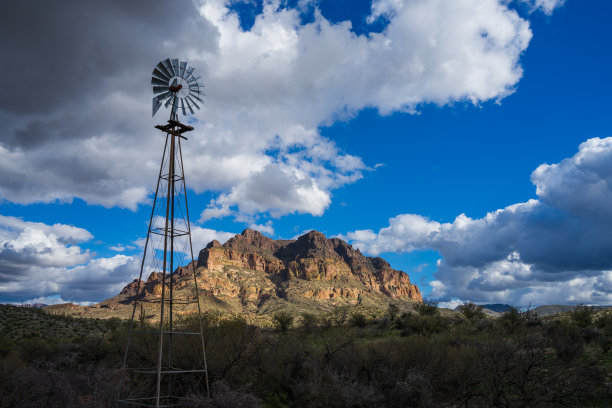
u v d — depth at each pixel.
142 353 28.50
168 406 19.80
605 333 25.66
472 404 19.84
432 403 19.55
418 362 22.88
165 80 23.62
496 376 19.98
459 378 21.42
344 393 20.23
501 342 22.08
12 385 19.70
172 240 22.66
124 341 31.05
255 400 19.25
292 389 23.58
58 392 18.53
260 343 27.38
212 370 24.83
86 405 18.17
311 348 27.05
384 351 24.61
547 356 22.38
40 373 19.53
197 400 18.80
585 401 18.12
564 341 22.47
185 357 25.97
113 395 19.42
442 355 22.81
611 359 21.33
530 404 18.34
